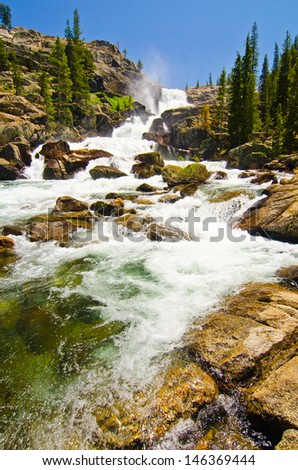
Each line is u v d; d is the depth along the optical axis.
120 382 4.57
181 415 3.91
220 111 48.06
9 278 8.41
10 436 3.87
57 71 45.12
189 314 6.18
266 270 8.22
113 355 5.22
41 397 4.43
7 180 25.28
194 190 16.78
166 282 7.81
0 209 15.46
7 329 6.14
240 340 4.96
